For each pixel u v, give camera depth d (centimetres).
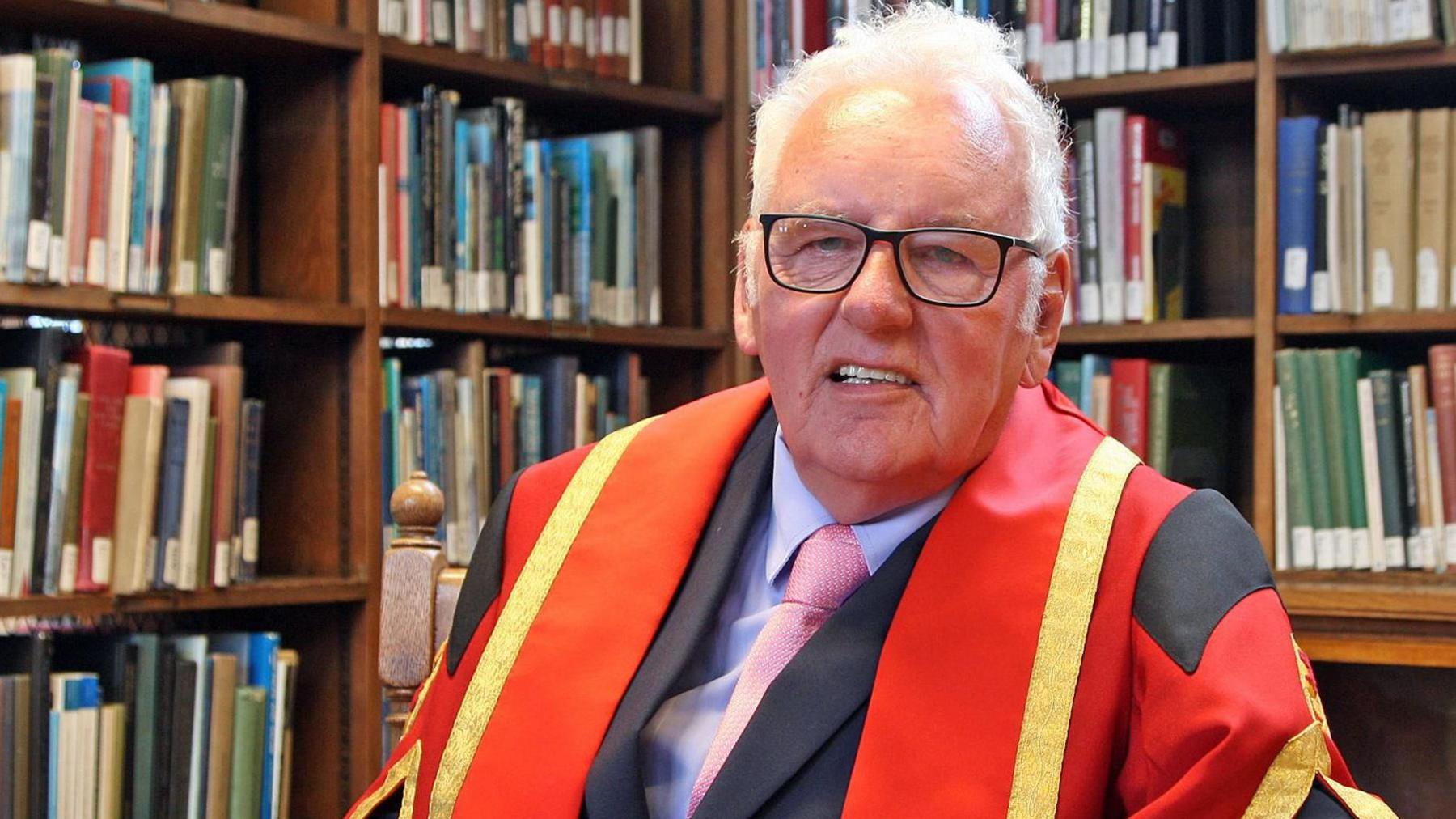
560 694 119
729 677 117
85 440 201
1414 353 256
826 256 111
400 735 146
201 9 212
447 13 241
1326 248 229
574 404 256
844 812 104
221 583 215
